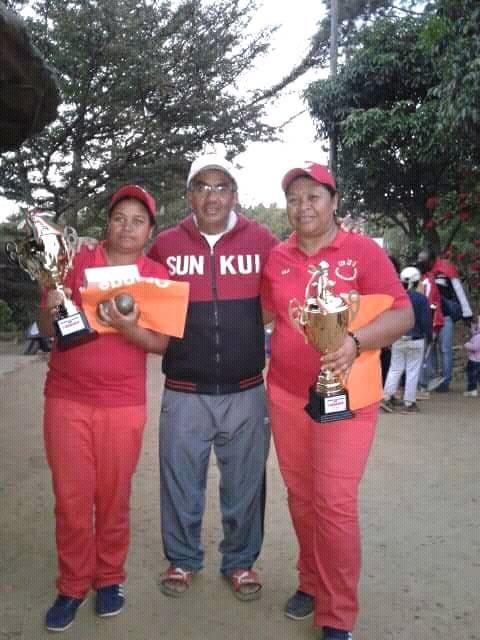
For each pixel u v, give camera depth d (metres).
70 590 3.18
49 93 4.27
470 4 8.38
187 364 3.36
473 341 8.84
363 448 2.94
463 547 3.98
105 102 17.11
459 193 12.04
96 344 3.07
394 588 3.50
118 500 3.21
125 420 3.12
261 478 3.50
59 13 16.09
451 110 8.76
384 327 2.92
